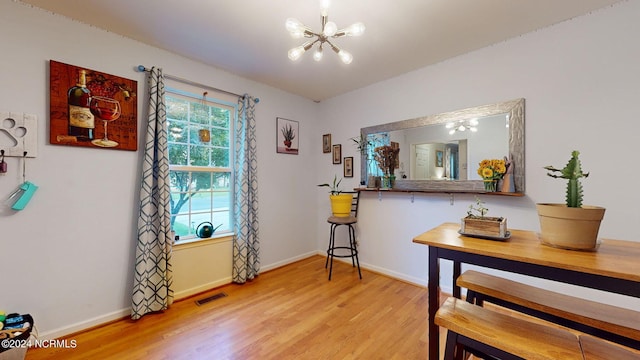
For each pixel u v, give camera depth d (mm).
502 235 1230
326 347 1703
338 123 3541
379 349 1684
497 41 2199
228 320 2035
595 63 1817
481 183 2307
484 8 1762
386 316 2088
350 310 2188
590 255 991
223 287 2688
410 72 2781
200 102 2662
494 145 2236
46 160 1771
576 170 1079
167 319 2051
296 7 1743
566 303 1159
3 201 1635
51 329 1781
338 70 2766
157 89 2201
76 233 1888
